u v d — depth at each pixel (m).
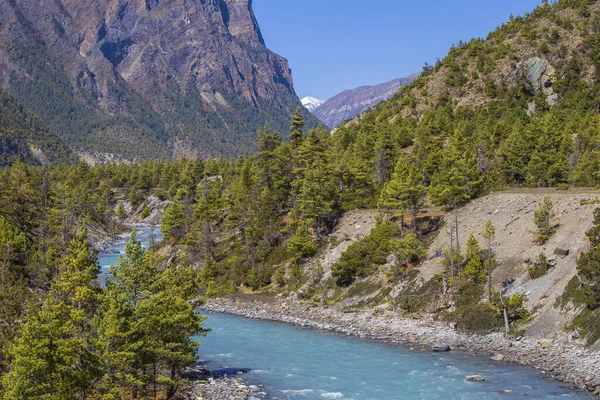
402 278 76.38
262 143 119.12
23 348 28.72
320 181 99.81
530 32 192.62
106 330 35.31
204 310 83.75
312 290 84.88
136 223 197.75
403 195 83.12
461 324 61.94
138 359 37.22
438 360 52.75
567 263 61.59
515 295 60.25
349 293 80.56
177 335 40.59
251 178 123.62
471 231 79.50
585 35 182.12
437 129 145.25
